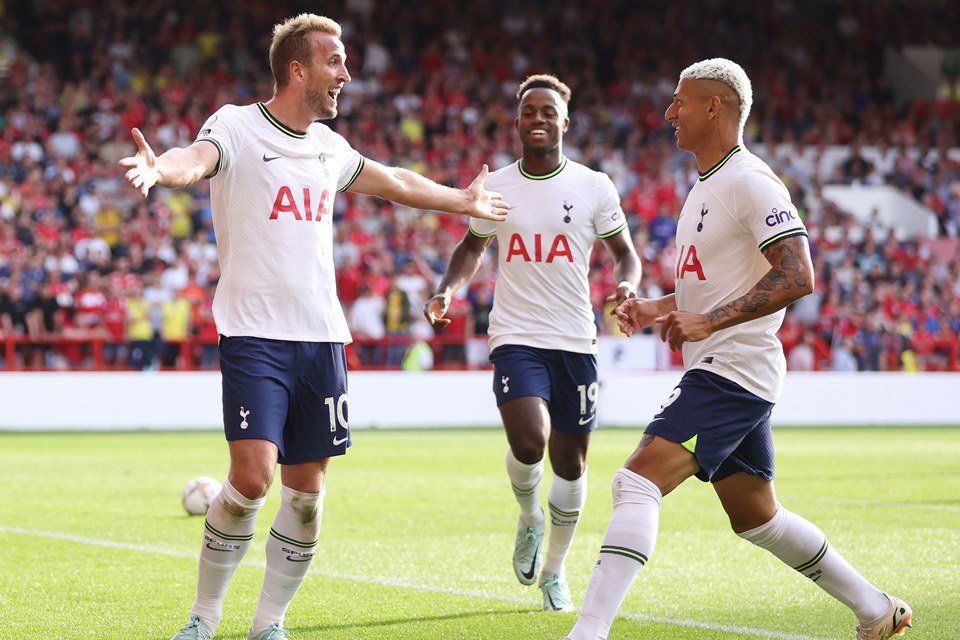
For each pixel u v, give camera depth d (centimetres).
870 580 837
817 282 3247
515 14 4278
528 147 806
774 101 4259
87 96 3428
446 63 4044
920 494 1402
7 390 2480
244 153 597
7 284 2625
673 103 609
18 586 796
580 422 788
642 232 3409
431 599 765
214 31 3850
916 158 4128
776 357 589
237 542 599
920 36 4634
